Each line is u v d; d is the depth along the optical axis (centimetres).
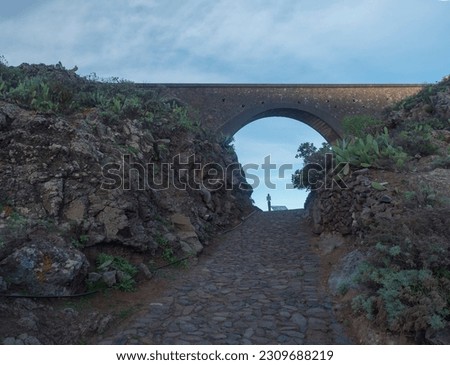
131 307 695
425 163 1162
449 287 519
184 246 1020
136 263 841
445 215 634
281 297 750
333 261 934
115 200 865
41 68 1589
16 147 873
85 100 1285
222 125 3172
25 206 777
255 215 1712
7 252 640
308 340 576
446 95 1698
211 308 706
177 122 1534
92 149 949
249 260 1028
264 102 3303
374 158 1116
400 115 1772
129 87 1666
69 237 743
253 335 596
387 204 865
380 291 564
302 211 1698
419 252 578
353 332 591
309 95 3391
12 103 1021
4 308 558
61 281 639
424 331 505
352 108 3428
